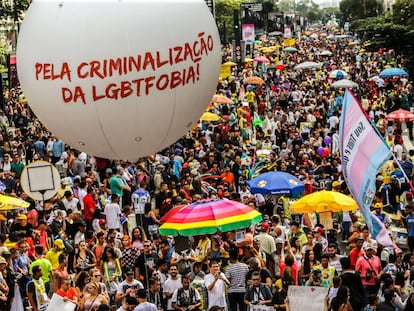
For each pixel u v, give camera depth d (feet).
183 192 87.92
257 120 144.15
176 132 48.91
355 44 388.57
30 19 46.57
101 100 45.65
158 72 45.62
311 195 73.67
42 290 61.93
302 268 63.93
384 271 61.57
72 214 76.69
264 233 68.54
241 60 270.87
